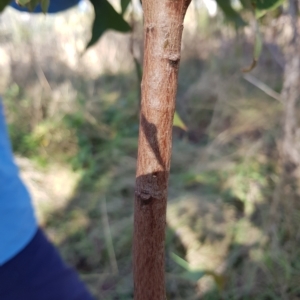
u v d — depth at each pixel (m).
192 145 2.42
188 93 2.82
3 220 0.69
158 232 0.29
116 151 2.40
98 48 3.43
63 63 3.23
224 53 2.75
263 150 2.03
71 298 0.77
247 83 2.52
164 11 0.24
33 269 0.73
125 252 1.70
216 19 2.49
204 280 1.45
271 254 1.48
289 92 1.64
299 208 1.64
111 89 3.15
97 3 0.64
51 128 2.54
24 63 3.07
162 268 0.30
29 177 2.20
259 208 1.72
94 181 2.19
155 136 0.26
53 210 1.99
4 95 2.79
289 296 1.37
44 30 3.22
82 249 1.74
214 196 1.88
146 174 0.27
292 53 1.55
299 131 1.70
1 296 0.71
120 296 1.50
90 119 2.68
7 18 3.07
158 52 0.25
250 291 1.40
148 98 0.26
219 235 1.65
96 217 1.92
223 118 2.44
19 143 2.52
